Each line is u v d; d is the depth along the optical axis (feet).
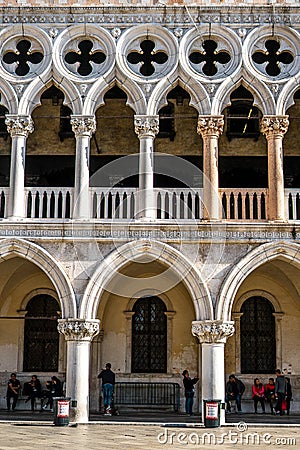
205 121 76.23
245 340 89.25
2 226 74.18
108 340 89.61
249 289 89.61
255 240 73.46
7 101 77.82
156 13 78.48
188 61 77.61
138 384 88.53
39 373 89.35
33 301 91.15
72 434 62.39
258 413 86.33
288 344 88.53
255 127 91.91
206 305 72.59
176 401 87.86
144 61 79.71
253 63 77.30
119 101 91.91
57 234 74.23
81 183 75.66
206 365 72.18
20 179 76.02
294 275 83.10
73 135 92.07
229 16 78.28
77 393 72.23
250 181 92.02
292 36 78.07
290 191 77.00
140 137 76.38
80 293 73.46
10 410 86.43
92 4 78.74
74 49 78.89
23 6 78.54
